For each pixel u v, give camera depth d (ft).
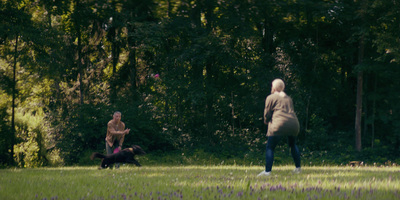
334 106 61.77
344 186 14.40
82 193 13.64
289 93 54.80
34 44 59.52
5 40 61.05
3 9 55.06
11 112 70.90
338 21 57.31
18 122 70.59
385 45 46.70
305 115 57.21
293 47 57.21
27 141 69.15
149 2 50.39
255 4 52.47
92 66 65.16
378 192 12.45
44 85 75.66
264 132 62.69
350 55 57.62
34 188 15.39
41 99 75.72
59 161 57.31
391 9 46.96
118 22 57.16
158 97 60.13
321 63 60.54
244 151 58.23
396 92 55.01
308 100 56.85
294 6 52.37
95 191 14.17
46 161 66.44
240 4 52.95
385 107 56.65
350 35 57.72
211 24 57.36
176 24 53.67
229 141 60.13
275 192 13.20
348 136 59.41
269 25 60.59
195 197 12.23
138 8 52.03
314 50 58.80
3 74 65.26
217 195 12.48
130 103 60.13
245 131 62.28
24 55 62.08
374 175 20.38
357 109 54.70
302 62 57.77
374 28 51.93
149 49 58.70
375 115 57.26
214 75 61.31
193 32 55.77
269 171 21.66
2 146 69.10
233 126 62.49
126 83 63.26
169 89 57.77
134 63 63.31
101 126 57.11
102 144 56.44
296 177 19.16
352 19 50.93
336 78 61.36
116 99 60.39
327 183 15.47
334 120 64.03
